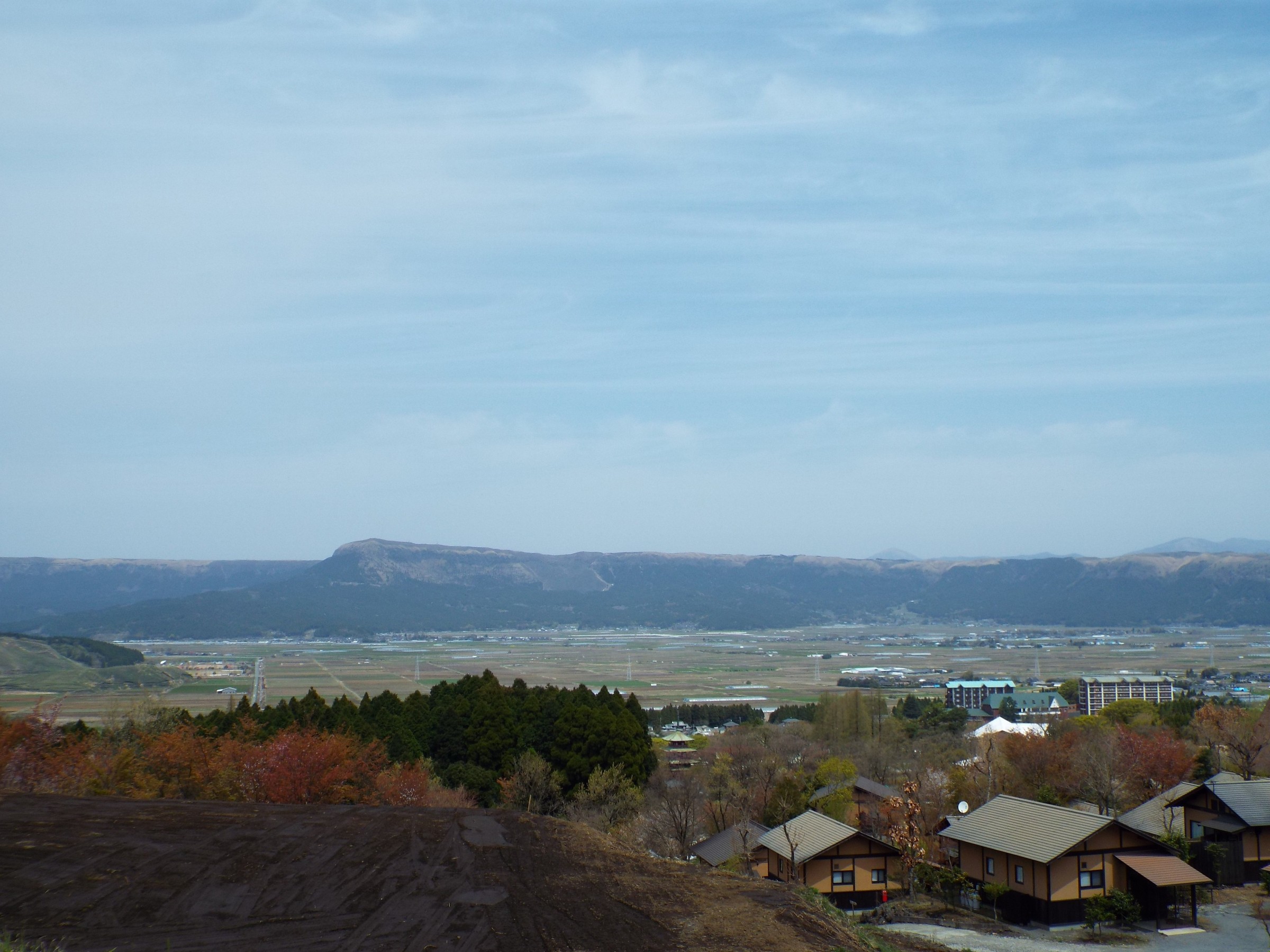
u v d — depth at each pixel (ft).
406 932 57.31
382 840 77.46
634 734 214.90
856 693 362.12
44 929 55.47
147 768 132.26
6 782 112.78
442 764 221.25
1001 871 130.21
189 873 66.33
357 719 205.26
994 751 257.96
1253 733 225.97
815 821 150.10
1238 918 122.83
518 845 78.59
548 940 57.00
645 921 61.77
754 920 63.16
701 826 190.70
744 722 458.50
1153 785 203.21
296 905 61.26
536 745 222.69
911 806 153.07
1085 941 113.29
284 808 88.22
